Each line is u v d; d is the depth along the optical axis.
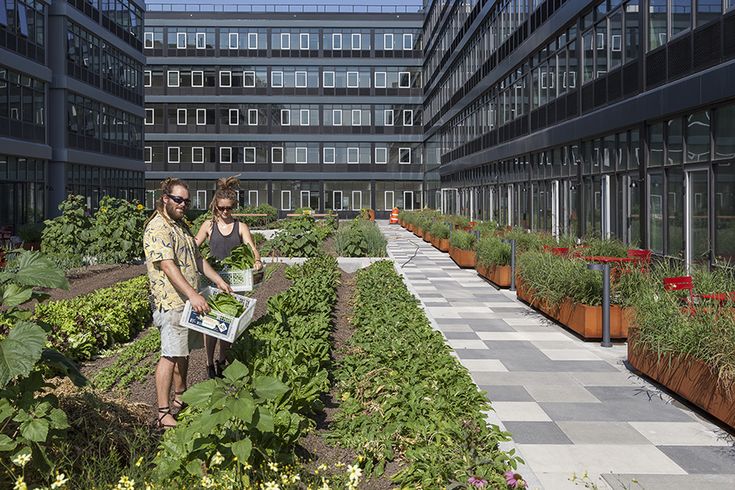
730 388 6.66
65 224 20.05
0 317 4.53
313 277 14.41
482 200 43.06
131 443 5.24
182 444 4.65
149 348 9.34
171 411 6.23
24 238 26.08
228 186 8.35
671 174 16.88
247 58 70.56
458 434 5.80
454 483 4.68
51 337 8.52
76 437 5.10
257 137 70.81
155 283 6.06
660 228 17.48
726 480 5.63
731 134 13.98
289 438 5.13
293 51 71.12
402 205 72.69
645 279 11.21
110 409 5.89
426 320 11.13
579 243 17.89
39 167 35.34
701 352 7.20
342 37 71.44
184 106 70.56
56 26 37.38
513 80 33.59
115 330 9.91
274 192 71.75
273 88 71.00
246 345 7.40
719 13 14.20
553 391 8.29
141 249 21.17
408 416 6.44
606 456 6.18
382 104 71.75
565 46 25.19
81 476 4.42
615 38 20.30
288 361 6.70
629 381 8.72
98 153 42.81
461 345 10.87
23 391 4.41
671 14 16.53
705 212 15.11
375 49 71.56
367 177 71.81
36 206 35.00
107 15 44.16
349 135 71.50
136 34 49.94
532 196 30.69
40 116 35.28
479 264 20.59
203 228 8.38
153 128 70.44
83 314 9.69
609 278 10.76
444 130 58.91
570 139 24.06
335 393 7.66
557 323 12.74
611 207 21.23
